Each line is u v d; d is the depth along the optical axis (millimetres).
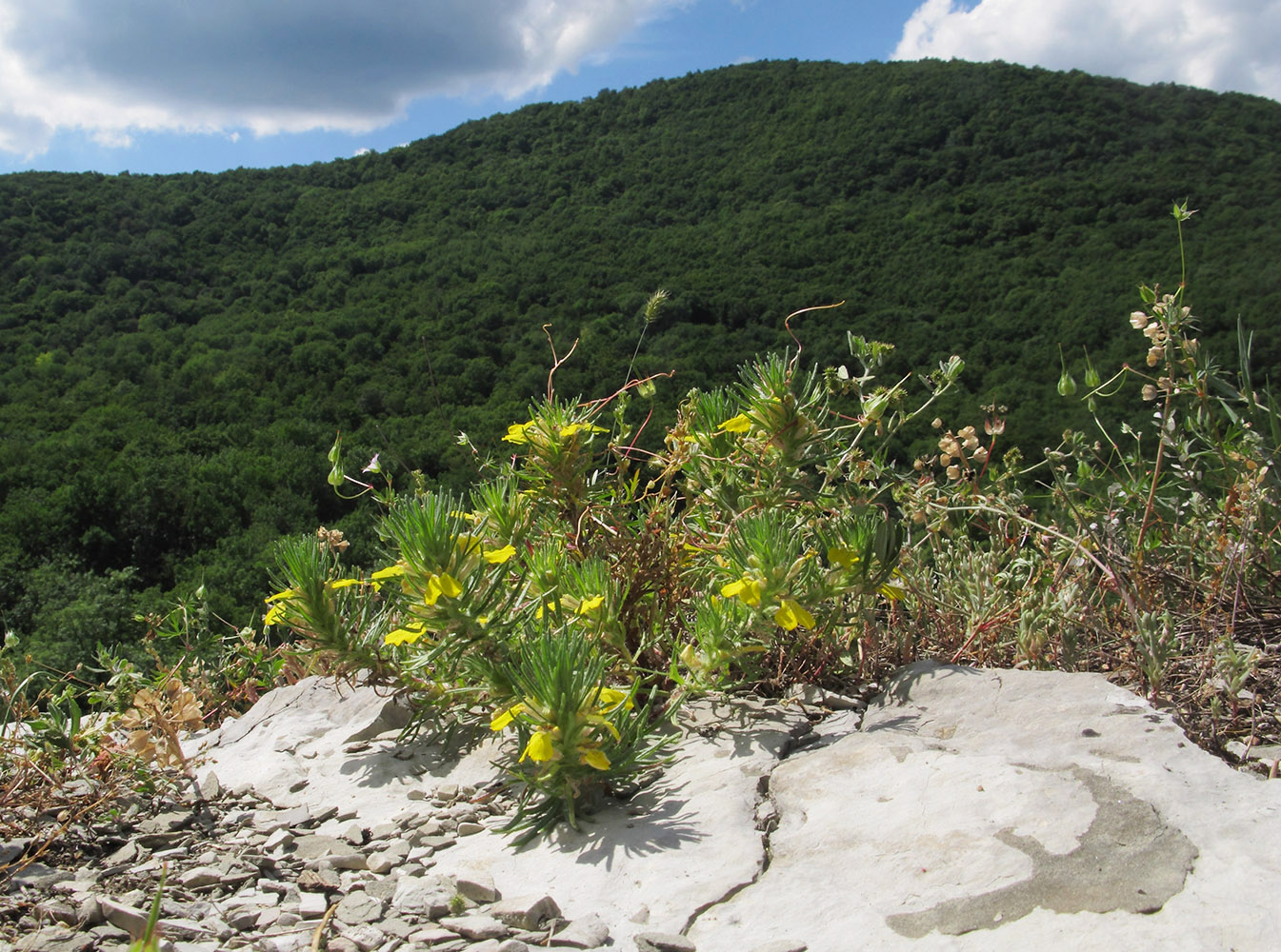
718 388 3012
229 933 1676
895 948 1467
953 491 3453
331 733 2953
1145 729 2094
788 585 2344
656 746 2199
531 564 2648
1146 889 1511
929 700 2543
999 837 1746
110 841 2201
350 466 23219
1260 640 2789
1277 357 12523
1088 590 3098
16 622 25875
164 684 2846
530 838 2076
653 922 1645
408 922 1714
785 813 2033
